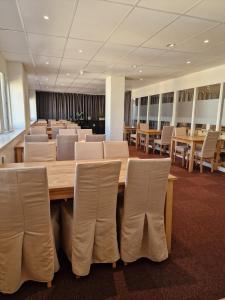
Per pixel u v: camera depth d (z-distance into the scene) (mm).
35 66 5715
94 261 1822
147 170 1750
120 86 6988
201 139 4973
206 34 3277
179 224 2607
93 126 11195
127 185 1747
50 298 1545
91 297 1559
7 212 1443
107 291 1612
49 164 2469
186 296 1581
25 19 2838
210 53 4262
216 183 4180
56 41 3693
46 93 12867
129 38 3498
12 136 3990
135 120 10727
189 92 6637
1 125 4668
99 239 1774
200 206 3131
